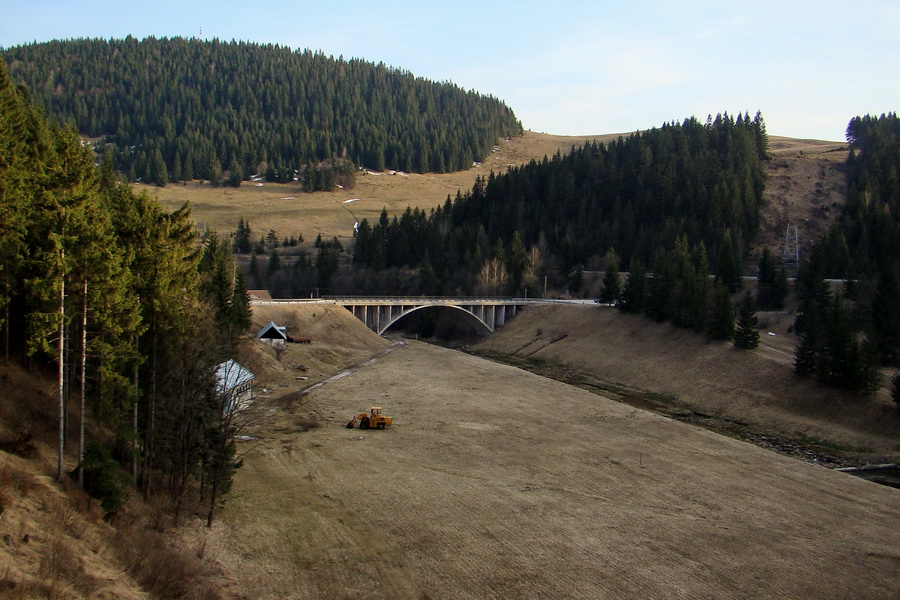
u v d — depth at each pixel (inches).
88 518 1243.8
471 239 7204.7
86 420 1750.7
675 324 4254.4
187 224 1716.3
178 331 1598.2
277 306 4697.3
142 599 1050.7
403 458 2171.5
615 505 1804.9
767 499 1914.4
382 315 5329.7
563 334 4958.2
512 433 2536.9
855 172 7760.8
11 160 1654.8
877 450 2532.0
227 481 1608.0
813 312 3737.7
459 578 1364.4
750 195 7116.1
